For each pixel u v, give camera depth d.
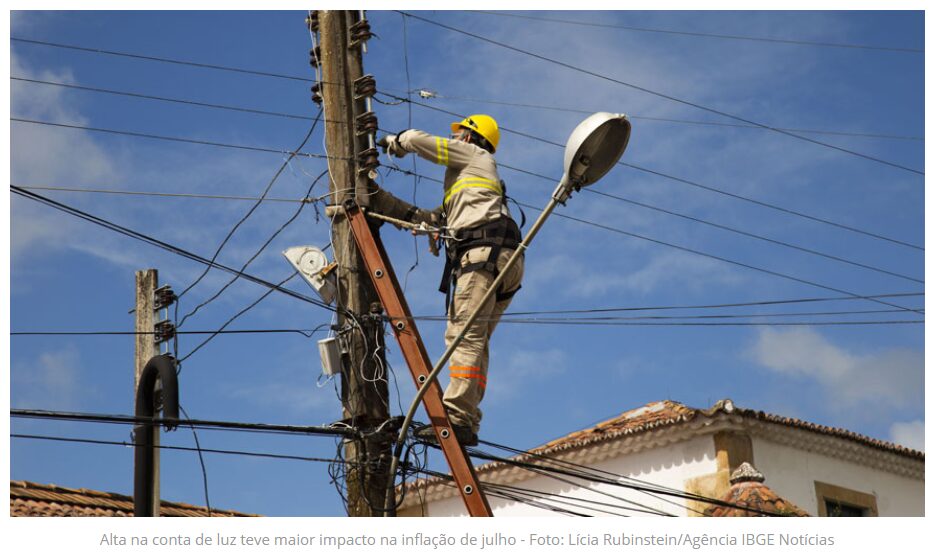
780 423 14.98
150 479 9.73
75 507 12.65
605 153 8.55
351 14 10.63
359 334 9.74
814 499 15.29
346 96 10.34
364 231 9.91
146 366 9.91
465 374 9.45
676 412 15.25
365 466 9.41
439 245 9.84
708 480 14.61
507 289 9.72
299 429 9.37
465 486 9.29
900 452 16.20
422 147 9.73
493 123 10.29
